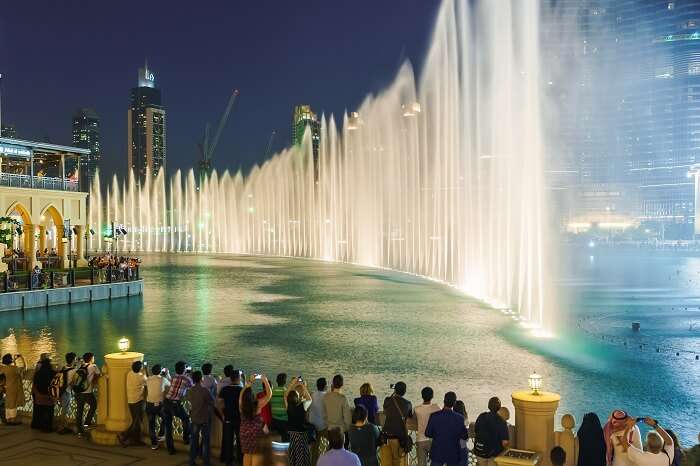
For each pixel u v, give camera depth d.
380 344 29.22
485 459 9.98
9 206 53.50
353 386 21.56
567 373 23.34
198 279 68.50
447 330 33.16
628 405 19.47
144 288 57.94
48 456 12.34
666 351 27.73
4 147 55.19
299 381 12.03
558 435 10.07
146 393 13.04
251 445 10.62
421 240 84.44
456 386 21.50
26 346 29.23
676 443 9.49
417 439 10.81
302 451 10.58
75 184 61.47
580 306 44.88
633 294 53.94
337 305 44.47
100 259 55.25
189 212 152.62
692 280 70.44
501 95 57.88
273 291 54.81
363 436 9.84
